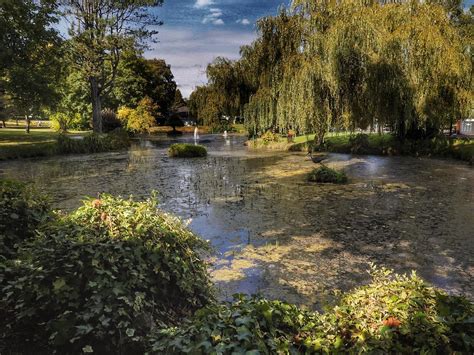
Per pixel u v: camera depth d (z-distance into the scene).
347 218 7.16
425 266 4.85
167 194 9.53
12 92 21.69
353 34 13.94
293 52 17.03
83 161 17.47
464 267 4.81
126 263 2.47
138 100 44.78
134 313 2.31
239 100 27.61
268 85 19.97
